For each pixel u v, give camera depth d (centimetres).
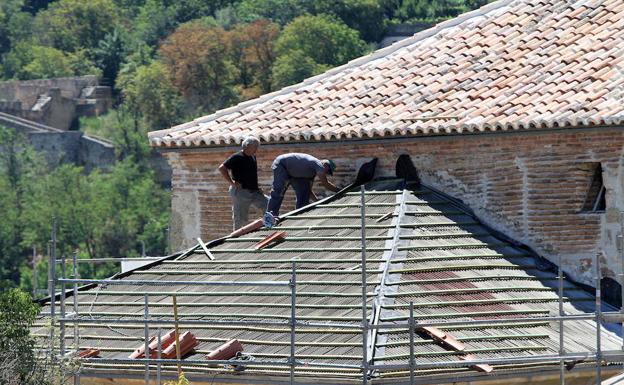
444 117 6869
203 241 7469
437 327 5825
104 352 6084
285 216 6788
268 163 7262
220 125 7444
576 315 5659
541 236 6681
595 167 6631
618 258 6569
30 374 5447
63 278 6088
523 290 6309
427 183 6919
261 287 6266
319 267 6306
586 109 6581
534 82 6944
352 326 5500
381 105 7175
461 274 6278
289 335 5884
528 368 5809
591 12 7362
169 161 7544
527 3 7638
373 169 6994
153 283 5762
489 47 7388
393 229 6488
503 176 6756
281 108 7450
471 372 5691
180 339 5922
